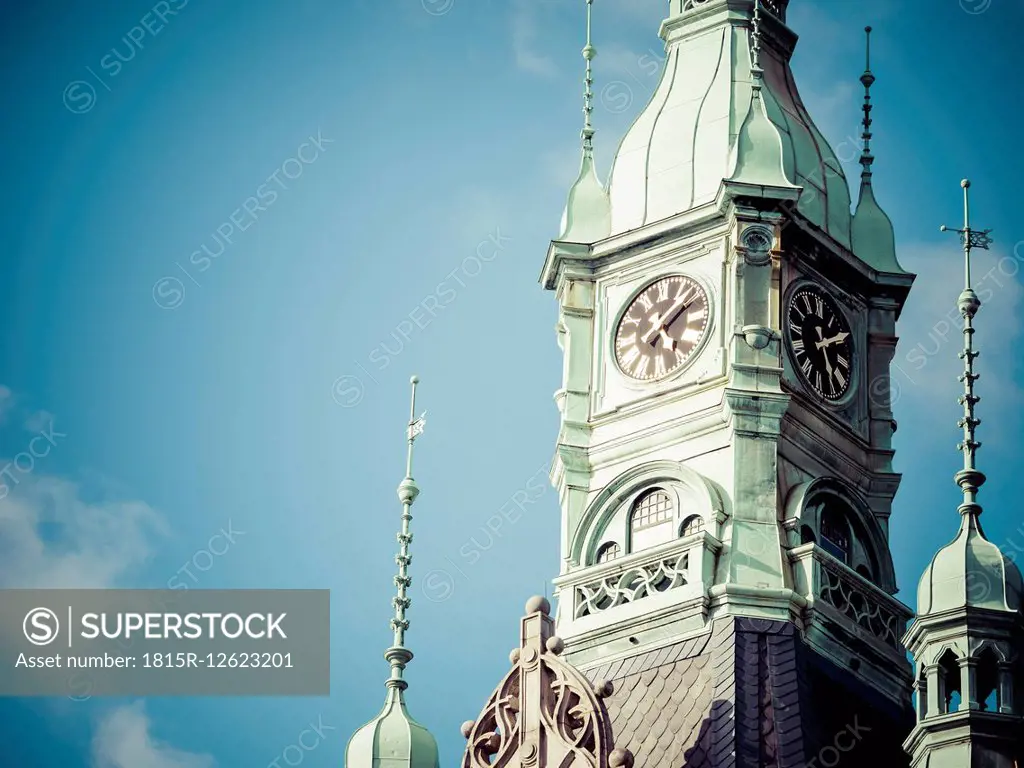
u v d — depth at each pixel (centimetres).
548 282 9062
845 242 8994
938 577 8106
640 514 8600
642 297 8856
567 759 7906
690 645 8275
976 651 8000
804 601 8331
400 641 8612
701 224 8831
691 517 8500
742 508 8444
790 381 8669
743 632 8238
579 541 8631
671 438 8631
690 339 8731
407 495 8806
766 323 8650
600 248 8950
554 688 7994
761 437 8525
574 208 9025
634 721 8200
